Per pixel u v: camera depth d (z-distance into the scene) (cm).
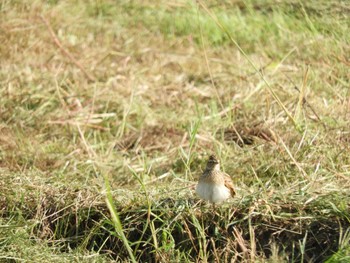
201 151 1516
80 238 1252
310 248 1192
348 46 1809
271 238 1206
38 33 2116
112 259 1220
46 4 2294
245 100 1688
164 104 1772
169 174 1404
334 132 1503
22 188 1337
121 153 1555
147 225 1200
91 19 2289
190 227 1227
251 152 1474
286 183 1323
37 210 1283
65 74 1864
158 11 2330
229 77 1869
